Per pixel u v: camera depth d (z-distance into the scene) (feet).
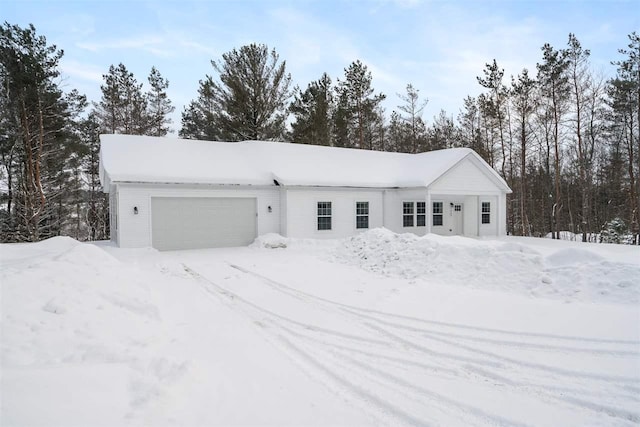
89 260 20.80
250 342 16.28
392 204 64.03
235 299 23.98
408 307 21.63
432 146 120.16
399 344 16.21
